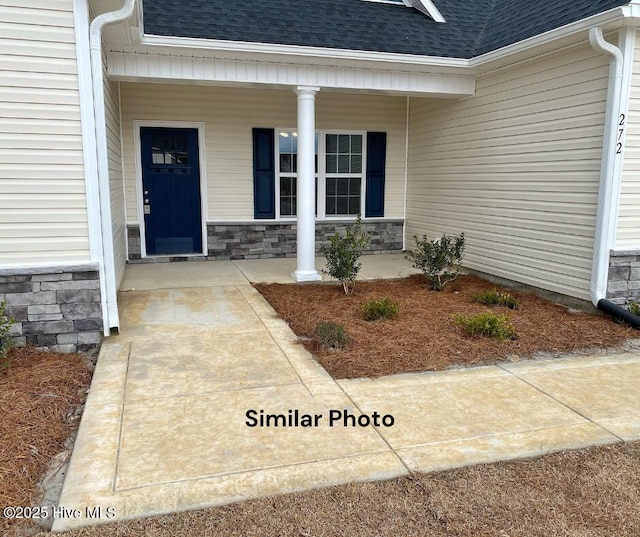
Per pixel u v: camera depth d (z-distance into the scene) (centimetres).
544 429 303
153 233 848
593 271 539
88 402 330
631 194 529
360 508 229
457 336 473
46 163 404
